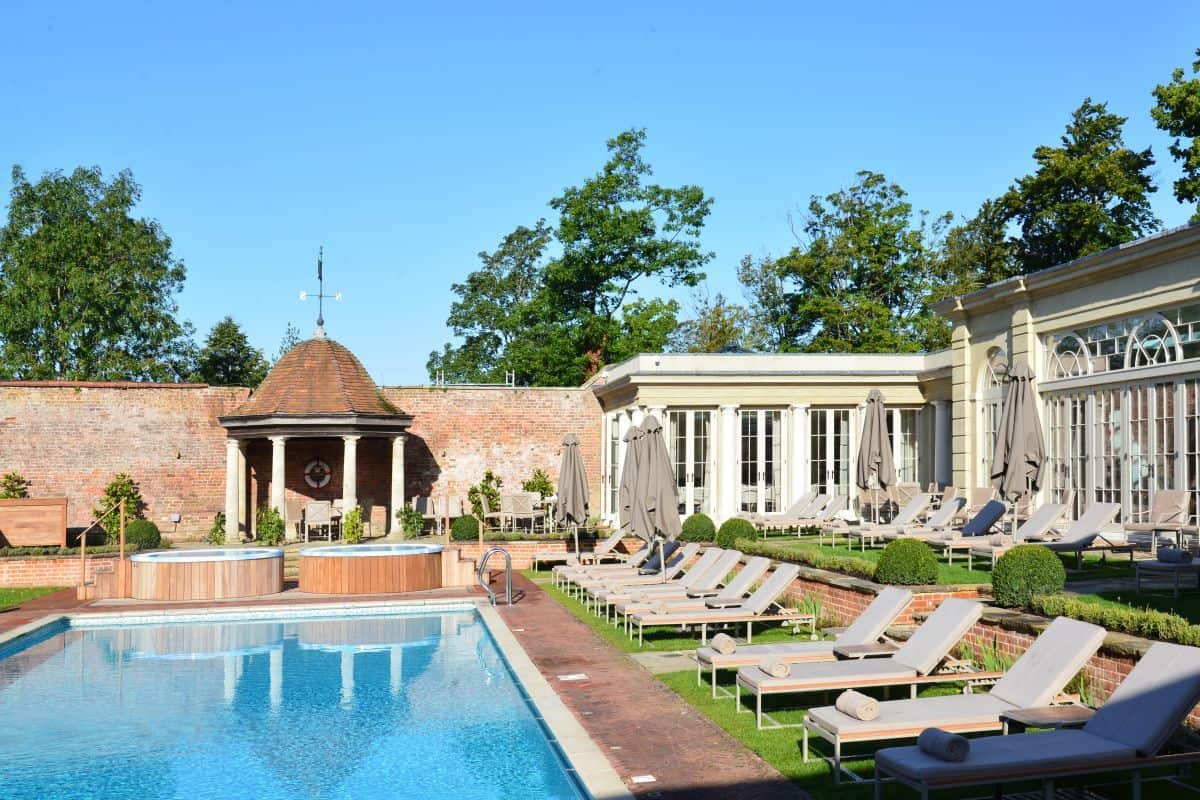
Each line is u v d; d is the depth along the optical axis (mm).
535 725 11062
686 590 16766
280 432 27656
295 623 18781
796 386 28781
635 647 15031
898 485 23250
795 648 11680
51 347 45375
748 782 8508
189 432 30719
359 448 31484
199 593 20766
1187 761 7562
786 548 19391
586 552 26719
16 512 25172
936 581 14281
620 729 10312
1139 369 18188
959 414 24000
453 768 9469
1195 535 16625
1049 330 20844
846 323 47969
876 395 23219
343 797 8688
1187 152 31375
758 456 28828
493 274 66812
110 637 17375
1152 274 17828
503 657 14680
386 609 20062
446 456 32281
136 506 30031
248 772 9430
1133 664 9461
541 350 48719
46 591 22688
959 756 7379
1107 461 19234
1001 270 46469
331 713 11703
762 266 57219
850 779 8562
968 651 12281
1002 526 18609
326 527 30141
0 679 13828
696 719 10695
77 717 11609
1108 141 41844
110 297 45000
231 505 28547
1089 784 8320
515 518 30156
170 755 10008
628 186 47906
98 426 30172
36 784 9148
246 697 12578
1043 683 8898
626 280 48344
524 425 32781
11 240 45625
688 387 28438
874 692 11602
